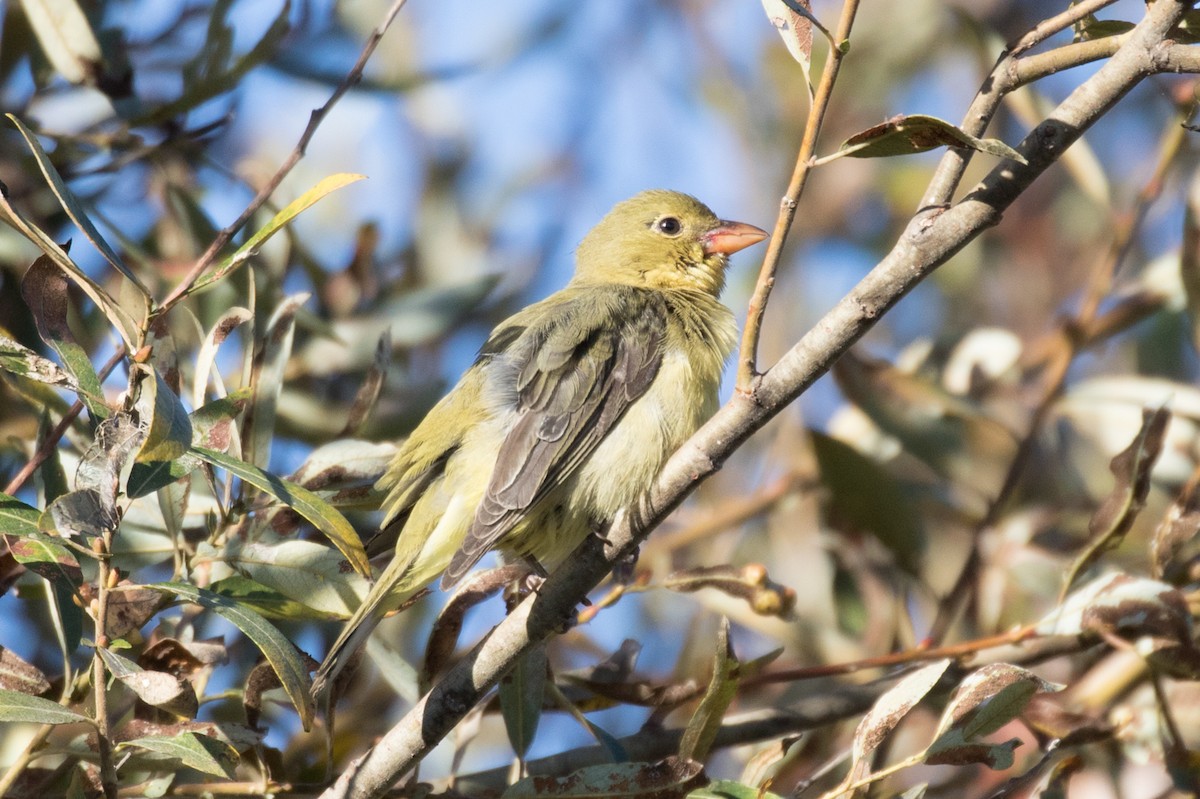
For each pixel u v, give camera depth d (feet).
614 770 24.47
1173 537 30.96
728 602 37.19
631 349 33.17
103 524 20.86
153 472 22.35
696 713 25.59
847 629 37.93
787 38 22.90
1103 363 47.39
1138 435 30.96
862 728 24.22
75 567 24.56
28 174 35.22
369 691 37.29
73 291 36.04
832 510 37.88
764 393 24.25
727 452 24.80
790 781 35.81
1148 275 40.91
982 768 35.55
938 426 39.70
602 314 33.78
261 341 29.81
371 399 31.81
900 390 39.60
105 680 24.91
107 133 36.40
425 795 27.32
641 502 25.23
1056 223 52.95
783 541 41.93
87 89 36.91
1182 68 22.09
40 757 25.68
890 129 21.67
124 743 22.97
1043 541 38.88
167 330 26.00
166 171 36.65
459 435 32.14
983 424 42.29
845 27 21.39
